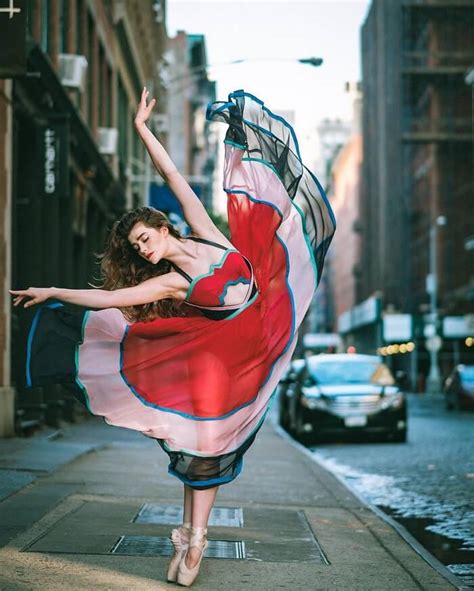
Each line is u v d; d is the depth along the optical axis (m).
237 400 5.07
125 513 7.72
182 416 5.03
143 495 8.90
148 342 5.04
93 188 25.33
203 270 4.95
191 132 88.19
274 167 5.37
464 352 64.06
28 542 6.26
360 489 11.54
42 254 18.05
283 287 5.34
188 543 5.25
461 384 31.80
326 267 142.38
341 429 18.61
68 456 11.89
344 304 118.25
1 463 10.61
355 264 98.12
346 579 5.68
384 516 8.48
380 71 71.88
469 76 60.84
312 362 20.52
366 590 5.41
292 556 6.34
